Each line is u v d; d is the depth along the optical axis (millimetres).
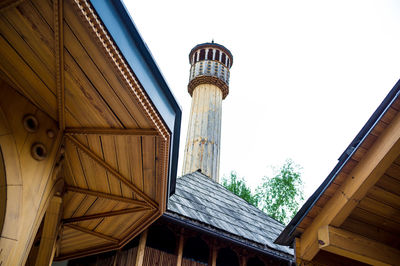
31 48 2619
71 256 6453
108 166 4062
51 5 2219
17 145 2930
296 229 4656
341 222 4227
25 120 3074
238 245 8023
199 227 7328
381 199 4305
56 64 2734
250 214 11508
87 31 2385
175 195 8781
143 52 2910
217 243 7859
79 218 5273
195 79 21484
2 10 2258
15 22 2389
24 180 2967
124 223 5227
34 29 2438
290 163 19641
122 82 2793
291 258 8672
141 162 3865
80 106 3268
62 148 3646
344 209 4117
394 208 4379
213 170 18031
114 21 2506
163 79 3203
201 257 8352
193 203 8953
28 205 3023
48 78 2912
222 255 8688
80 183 4543
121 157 3885
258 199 19016
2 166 2783
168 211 7141
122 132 3469
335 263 4922
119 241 5852
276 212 18172
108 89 2949
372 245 4414
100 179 4363
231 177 20109
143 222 5047
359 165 4020
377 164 3746
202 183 11836
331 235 4203
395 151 3637
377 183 4164
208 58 22953
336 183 4219
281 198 18469
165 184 4090
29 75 2887
